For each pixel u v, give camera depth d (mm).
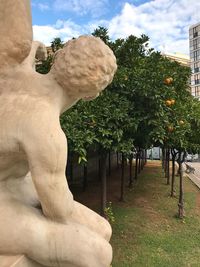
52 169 1709
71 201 1828
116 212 10414
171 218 10273
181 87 8836
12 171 1959
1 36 1921
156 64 7207
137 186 15031
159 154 32594
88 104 5543
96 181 15250
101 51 1766
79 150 5098
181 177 10672
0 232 1784
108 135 5711
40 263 1854
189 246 7973
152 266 6816
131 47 7105
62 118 5168
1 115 1760
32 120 1706
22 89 1827
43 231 1795
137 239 8250
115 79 5980
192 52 70688
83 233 1819
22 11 1945
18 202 1888
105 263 1832
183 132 7918
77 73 1752
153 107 6145
